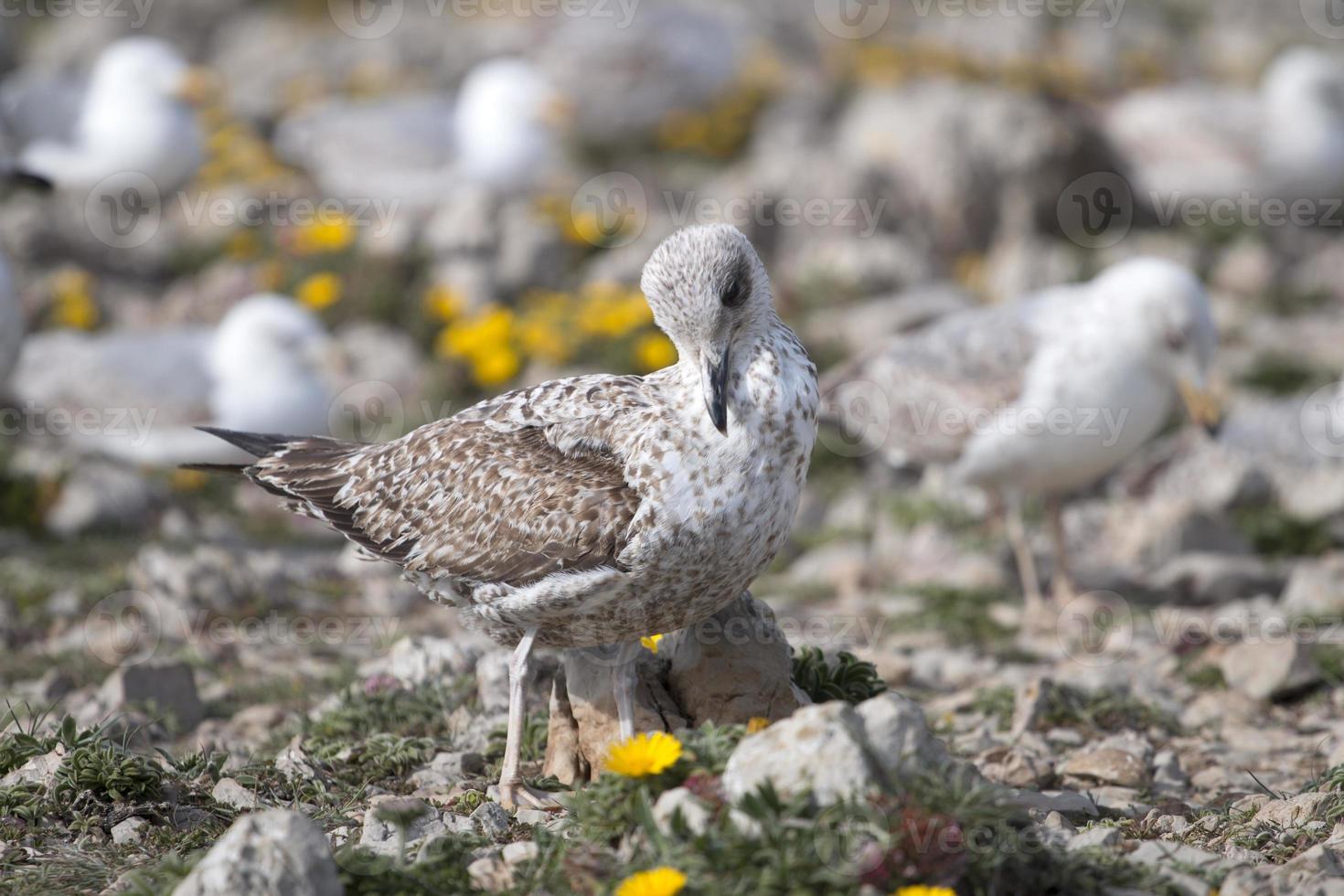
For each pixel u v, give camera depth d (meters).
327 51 37.31
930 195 24.58
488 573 7.95
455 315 20.16
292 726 9.97
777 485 7.71
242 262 22.59
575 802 6.74
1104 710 10.44
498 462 8.02
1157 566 14.87
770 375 7.68
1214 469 16.22
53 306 21.30
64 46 38.22
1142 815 8.24
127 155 22.34
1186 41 35.91
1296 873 6.52
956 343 13.92
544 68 27.95
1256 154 24.09
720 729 6.79
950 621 13.33
